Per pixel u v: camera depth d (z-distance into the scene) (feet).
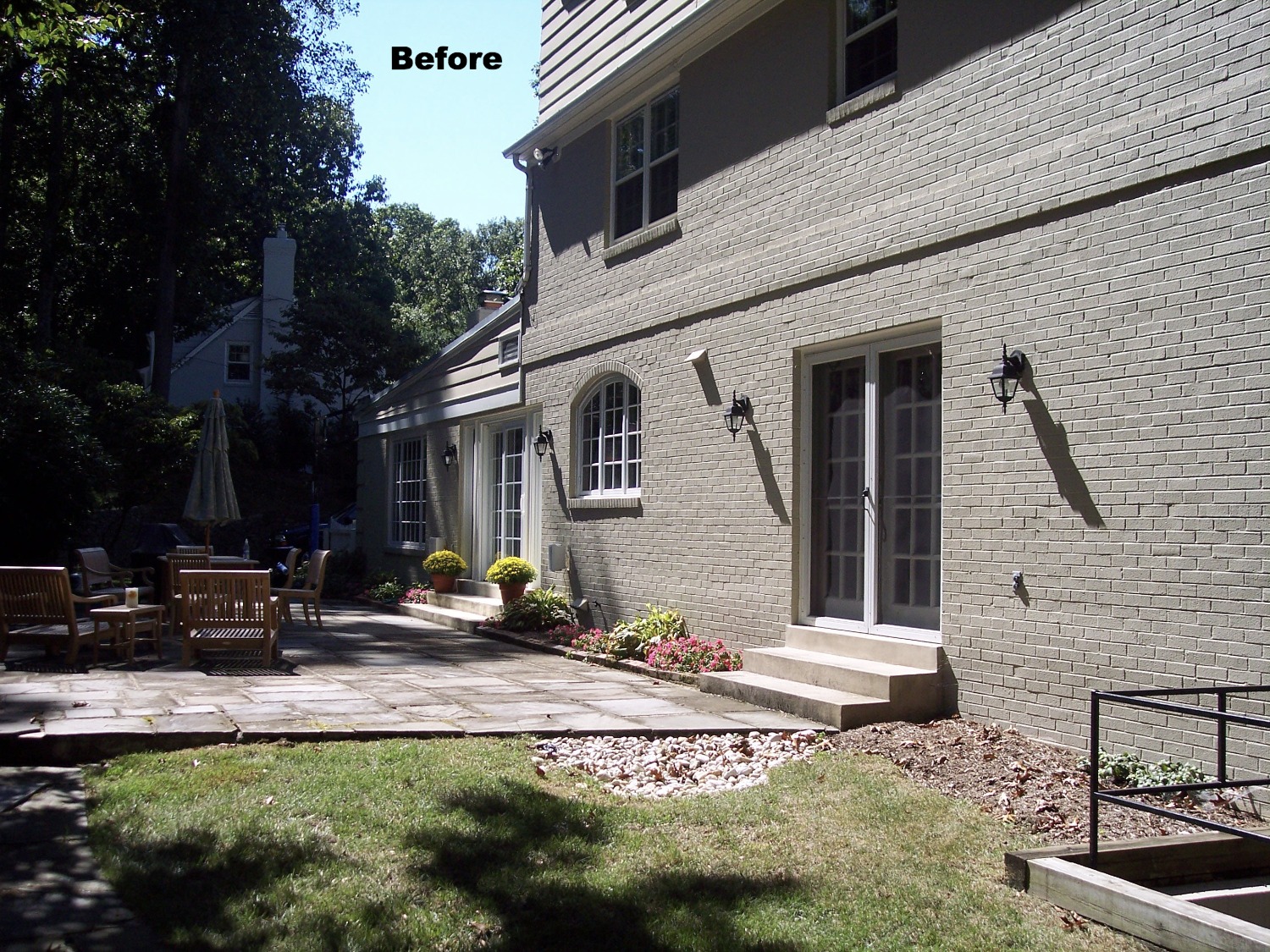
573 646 36.37
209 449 40.60
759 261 31.19
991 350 23.62
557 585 42.37
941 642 24.72
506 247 192.13
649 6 38.70
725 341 32.63
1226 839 15.34
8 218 90.99
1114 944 12.61
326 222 128.36
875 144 27.25
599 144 40.93
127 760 19.27
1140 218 20.59
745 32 32.45
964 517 24.14
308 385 102.73
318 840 15.39
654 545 36.09
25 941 12.31
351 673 30.04
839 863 15.21
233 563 39.91
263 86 93.56
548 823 16.48
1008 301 23.29
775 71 31.09
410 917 12.94
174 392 112.47
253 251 125.70
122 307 103.96
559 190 44.01
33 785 18.22
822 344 28.91
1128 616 20.49
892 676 23.95
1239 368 18.80
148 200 93.76
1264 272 18.48
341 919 12.85
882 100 26.99
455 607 49.11
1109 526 20.90
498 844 15.51
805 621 29.43
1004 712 23.04
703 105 34.37
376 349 105.29
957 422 24.44
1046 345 22.36
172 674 28.86
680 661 30.94
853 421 28.40
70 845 15.46
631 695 27.43
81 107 87.15
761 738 22.88
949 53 25.12
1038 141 22.76
